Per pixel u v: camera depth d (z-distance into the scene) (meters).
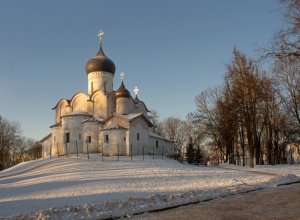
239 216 11.40
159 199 14.38
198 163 63.75
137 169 33.16
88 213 12.14
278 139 54.31
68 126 56.22
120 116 52.59
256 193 16.33
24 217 11.70
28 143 97.06
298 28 18.42
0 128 68.38
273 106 46.91
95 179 25.64
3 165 70.50
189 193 15.69
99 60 61.53
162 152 60.66
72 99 62.25
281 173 26.61
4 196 19.97
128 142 51.31
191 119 54.34
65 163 41.88
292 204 12.92
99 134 54.09
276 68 20.19
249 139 39.97
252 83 38.78
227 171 30.70
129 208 12.95
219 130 48.41
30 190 21.91
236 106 40.41
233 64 39.88
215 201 14.64
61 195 18.48
